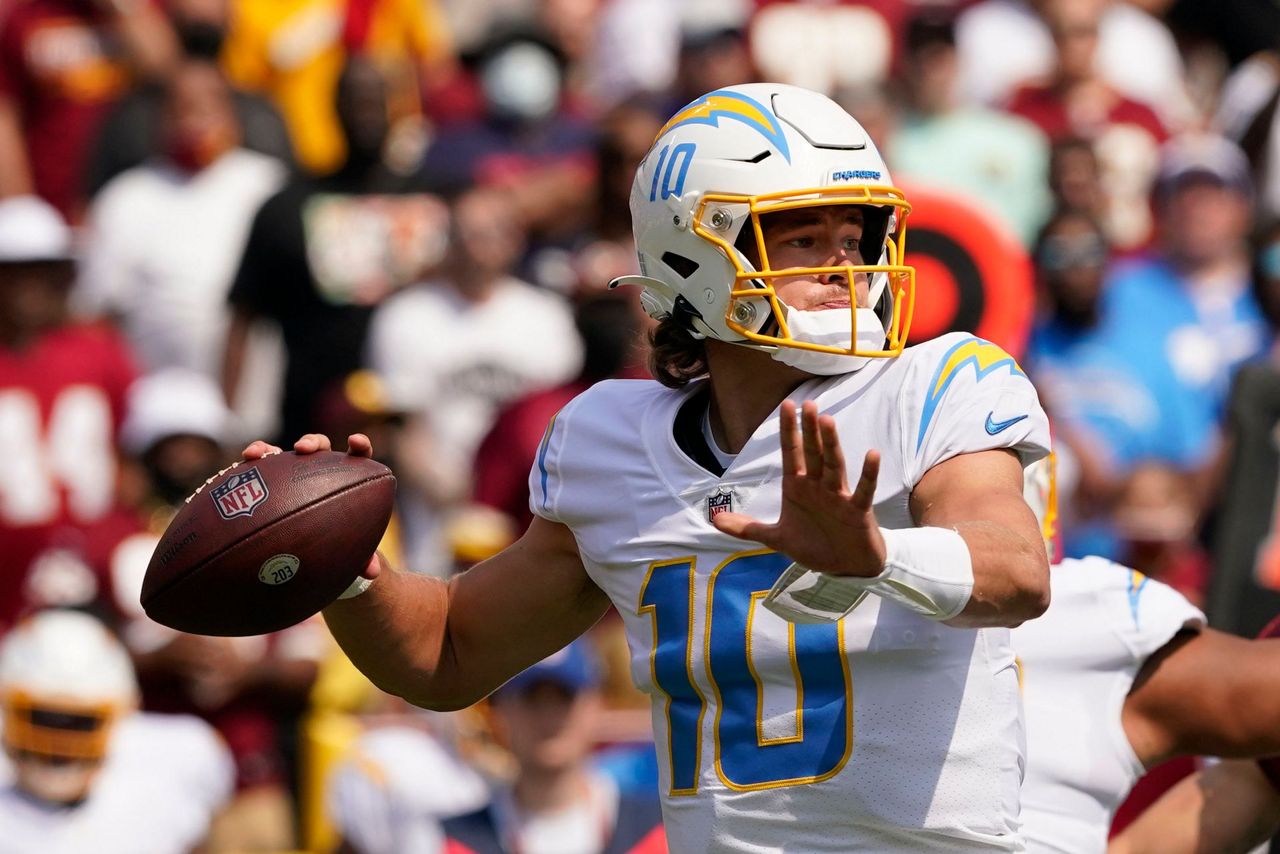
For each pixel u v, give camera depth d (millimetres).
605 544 11711
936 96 33469
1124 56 39406
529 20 37344
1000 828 11070
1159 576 22688
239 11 34844
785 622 11000
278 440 29328
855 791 10969
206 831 21484
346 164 30531
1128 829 14242
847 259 11281
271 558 11430
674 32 37969
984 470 10680
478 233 28875
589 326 26328
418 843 20500
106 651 20688
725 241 11273
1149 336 30328
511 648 12539
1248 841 14188
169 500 25562
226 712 22234
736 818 11188
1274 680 13086
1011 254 16359
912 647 10906
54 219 27656
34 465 26297
